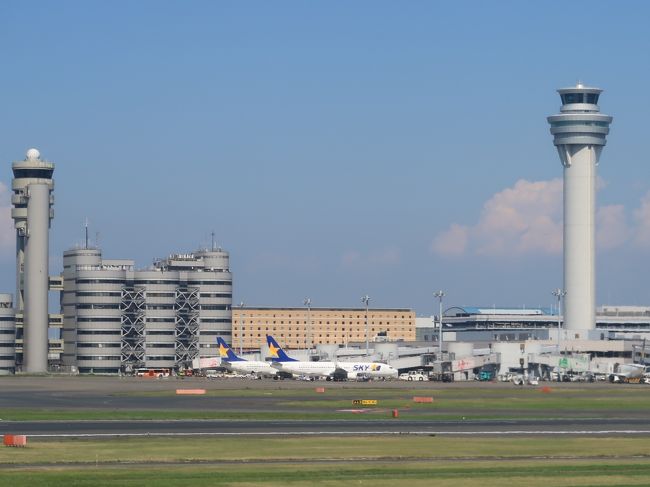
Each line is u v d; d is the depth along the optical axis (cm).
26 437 15588
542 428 18450
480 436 16825
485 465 13162
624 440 16312
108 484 11312
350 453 14250
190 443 15375
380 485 11475
